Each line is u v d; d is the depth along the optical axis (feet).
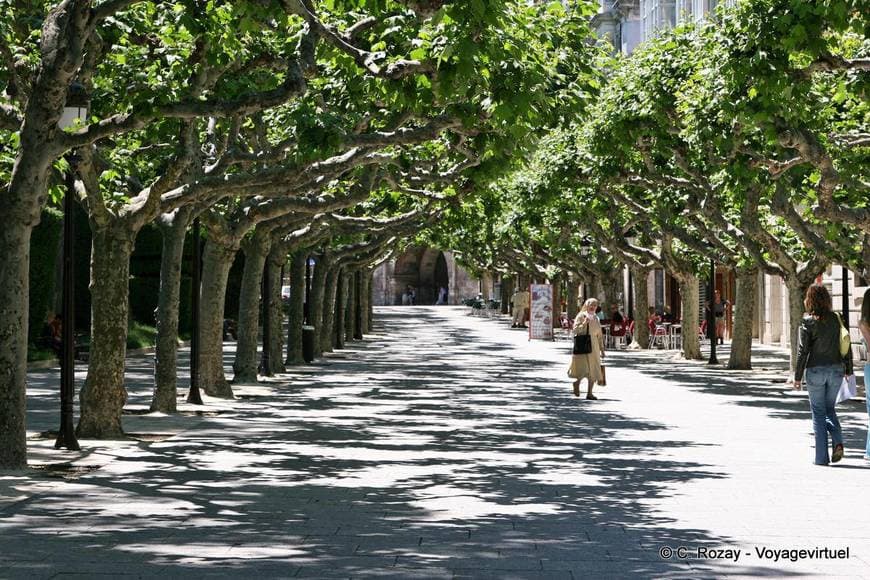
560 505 36.58
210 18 48.16
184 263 172.96
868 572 27.02
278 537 31.04
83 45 42.68
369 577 26.13
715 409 72.69
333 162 62.34
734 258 111.86
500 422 64.49
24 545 29.73
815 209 65.72
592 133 87.20
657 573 26.78
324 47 47.96
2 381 43.68
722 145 68.08
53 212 112.98
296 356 122.21
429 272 439.22
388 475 43.37
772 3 51.70
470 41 36.60
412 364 126.00
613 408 73.61
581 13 61.36
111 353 55.57
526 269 246.68
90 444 52.90
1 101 50.42
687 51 80.74
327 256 137.39
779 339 176.96
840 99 57.52
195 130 63.72
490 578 26.12
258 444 53.42
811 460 48.08
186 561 27.78
